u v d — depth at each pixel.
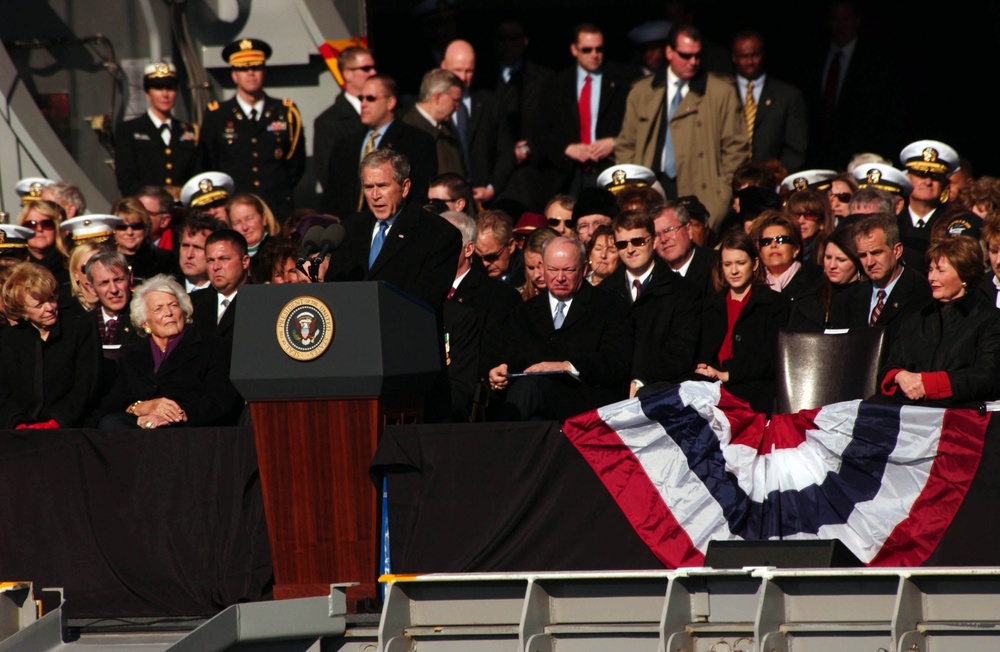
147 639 24.59
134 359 29.28
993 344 25.50
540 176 46.69
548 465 24.72
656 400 24.70
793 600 22.30
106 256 33.62
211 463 26.11
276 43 49.38
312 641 23.56
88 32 48.53
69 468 26.62
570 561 24.59
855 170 37.97
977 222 32.50
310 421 23.69
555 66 62.03
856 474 24.27
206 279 36.28
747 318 29.97
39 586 26.41
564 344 29.47
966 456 23.67
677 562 24.39
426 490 24.70
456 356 29.27
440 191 37.00
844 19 51.66
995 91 56.06
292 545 23.98
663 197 37.06
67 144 48.47
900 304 28.66
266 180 46.62
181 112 49.47
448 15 52.53
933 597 21.83
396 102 43.41
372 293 23.28
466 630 23.19
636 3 61.38
